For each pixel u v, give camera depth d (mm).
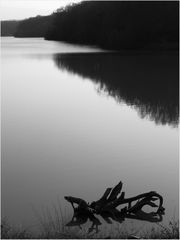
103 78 59562
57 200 15719
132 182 17781
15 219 13773
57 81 55500
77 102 39031
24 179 17906
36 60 86188
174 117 31516
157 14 129625
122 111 34594
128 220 14273
